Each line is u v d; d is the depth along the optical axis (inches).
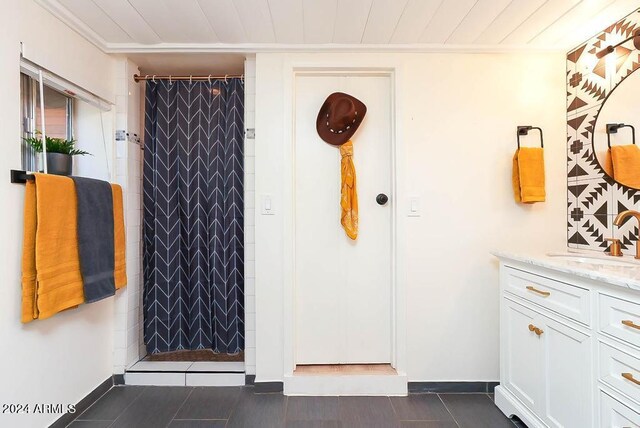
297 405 69.4
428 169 75.9
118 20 64.0
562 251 70.8
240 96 82.6
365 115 78.5
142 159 85.9
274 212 75.7
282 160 75.9
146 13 61.8
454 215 75.9
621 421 40.9
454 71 76.1
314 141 78.6
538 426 55.7
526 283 59.9
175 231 84.4
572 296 48.9
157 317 83.8
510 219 76.1
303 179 78.3
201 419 64.4
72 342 64.2
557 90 76.0
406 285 75.4
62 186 57.3
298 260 78.1
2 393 49.5
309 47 73.9
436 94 76.0
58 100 70.2
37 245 52.6
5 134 50.1
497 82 76.1
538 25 65.6
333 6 59.9
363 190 78.4
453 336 75.6
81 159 75.6
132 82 81.7
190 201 85.0
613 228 63.9
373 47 73.9
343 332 78.4
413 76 76.1
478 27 66.6
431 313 75.6
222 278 82.9
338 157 78.4
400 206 75.4
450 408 68.6
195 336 85.4
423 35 69.7
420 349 75.5
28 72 55.4
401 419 64.8
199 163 84.4
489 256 76.0
